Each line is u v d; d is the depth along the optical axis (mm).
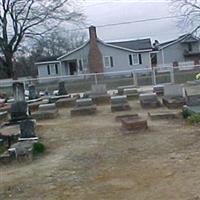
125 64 55844
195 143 9930
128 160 9031
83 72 56562
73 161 9492
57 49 73812
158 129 12359
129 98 22250
